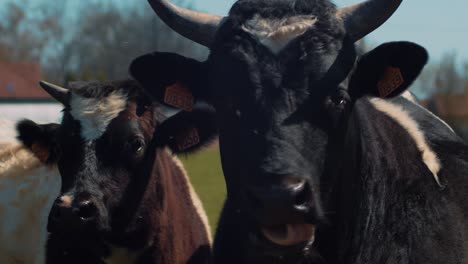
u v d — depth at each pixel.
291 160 4.75
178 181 8.49
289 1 5.46
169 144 7.82
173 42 51.28
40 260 8.22
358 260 5.66
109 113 7.44
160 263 7.73
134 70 5.96
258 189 4.66
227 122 5.23
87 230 7.00
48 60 71.56
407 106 6.79
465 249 5.89
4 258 8.49
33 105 53.25
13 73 54.59
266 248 4.92
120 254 7.63
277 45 5.15
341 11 5.69
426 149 6.21
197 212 8.70
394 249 5.75
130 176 7.41
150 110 7.73
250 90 5.04
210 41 5.81
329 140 5.12
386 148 5.98
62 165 7.39
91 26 65.19
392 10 5.54
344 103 5.22
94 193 7.08
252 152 4.88
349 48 5.40
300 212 4.65
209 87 5.57
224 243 5.82
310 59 5.12
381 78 5.55
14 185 8.62
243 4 5.46
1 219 8.52
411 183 5.96
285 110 4.94
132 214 7.43
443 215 5.93
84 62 67.25
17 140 8.68
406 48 5.40
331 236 5.45
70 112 7.49
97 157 7.28
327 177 5.14
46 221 8.30
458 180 6.26
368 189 5.76
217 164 28.94
